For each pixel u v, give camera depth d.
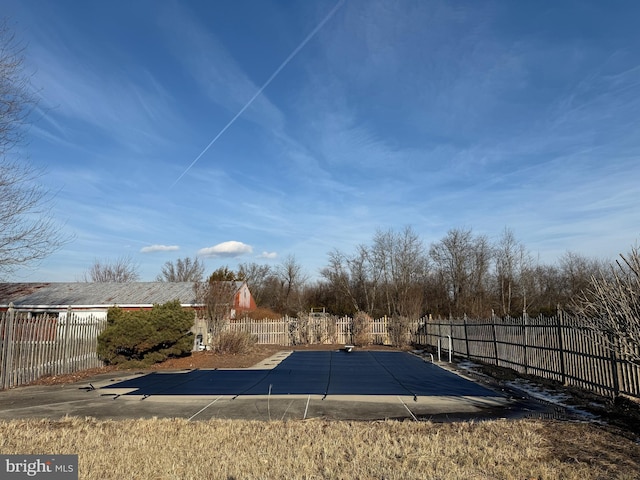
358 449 6.46
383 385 12.78
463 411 9.30
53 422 8.34
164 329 17.55
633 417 8.20
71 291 32.94
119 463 5.96
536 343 13.78
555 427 7.59
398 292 48.69
